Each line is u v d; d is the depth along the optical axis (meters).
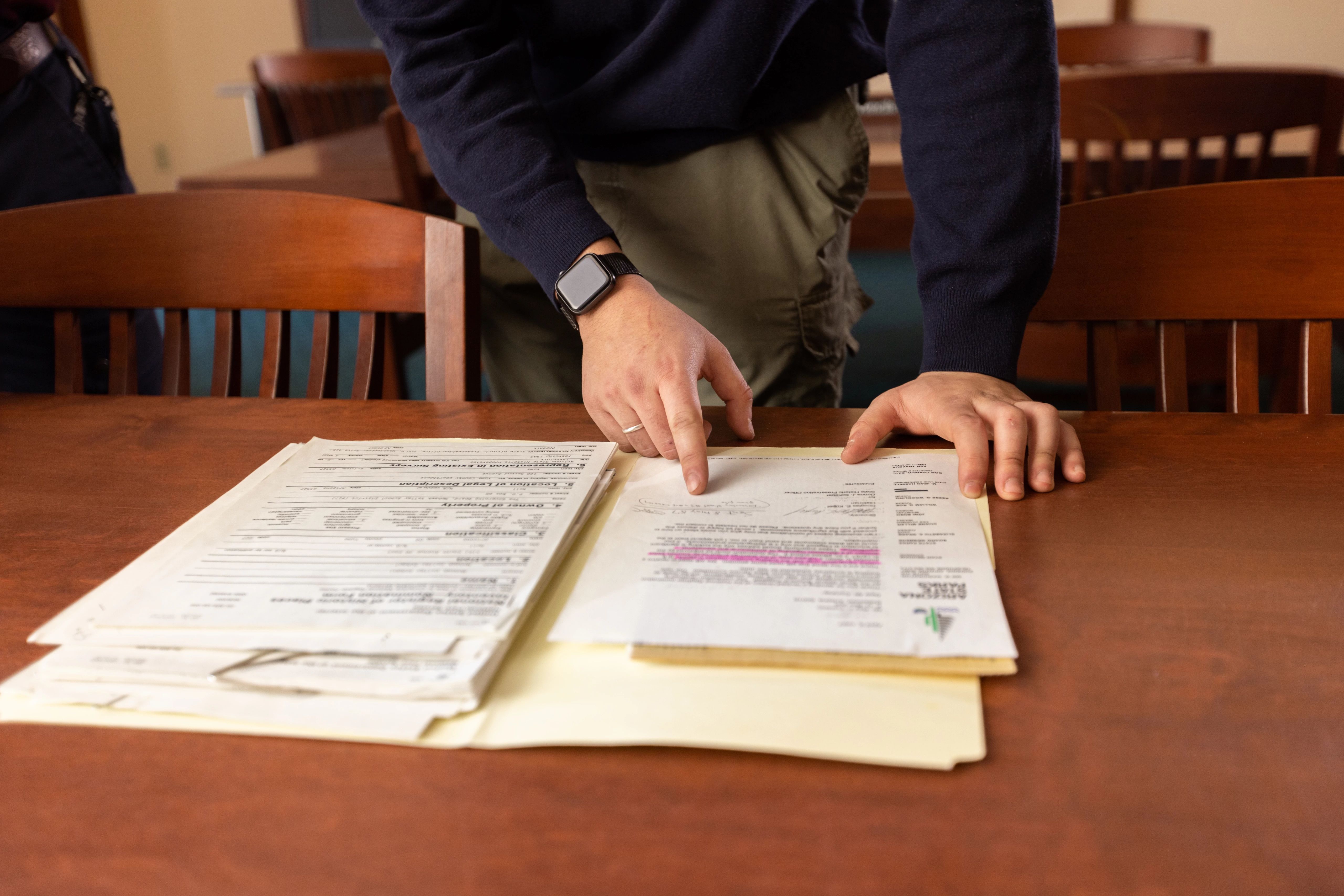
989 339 0.80
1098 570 0.57
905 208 2.06
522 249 0.87
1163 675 0.47
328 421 0.87
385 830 0.39
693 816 0.39
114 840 0.39
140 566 0.60
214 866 0.38
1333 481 0.67
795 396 1.24
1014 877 0.36
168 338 1.02
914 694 0.46
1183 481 0.68
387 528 0.63
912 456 0.74
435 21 0.88
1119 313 0.87
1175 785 0.40
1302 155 1.83
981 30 0.76
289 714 0.46
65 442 0.84
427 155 0.96
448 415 0.88
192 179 2.07
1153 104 1.75
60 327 1.04
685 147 1.08
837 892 0.35
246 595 0.55
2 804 0.42
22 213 1.02
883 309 3.45
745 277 1.14
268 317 1.01
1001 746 0.43
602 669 0.49
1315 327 0.85
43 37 1.37
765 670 0.48
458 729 0.45
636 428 0.76
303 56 3.57
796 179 1.11
